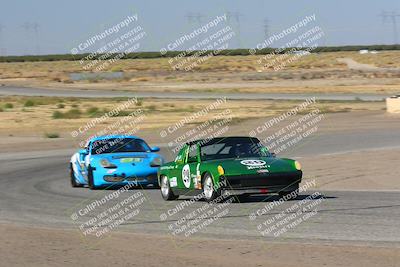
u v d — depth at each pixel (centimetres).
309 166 4650
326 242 1908
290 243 1916
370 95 14762
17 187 3975
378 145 5934
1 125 9988
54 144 7506
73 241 2095
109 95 16262
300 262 1664
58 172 4900
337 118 8969
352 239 1936
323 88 17200
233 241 1986
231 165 2820
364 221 2248
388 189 3334
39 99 15225
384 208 2550
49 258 1833
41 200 3278
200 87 18638
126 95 16112
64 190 3778
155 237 2116
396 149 5422
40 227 2416
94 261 1772
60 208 2953
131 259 1780
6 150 7069
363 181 3719
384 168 4275
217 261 1712
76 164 3934
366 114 9375
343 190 3331
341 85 18288
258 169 2808
